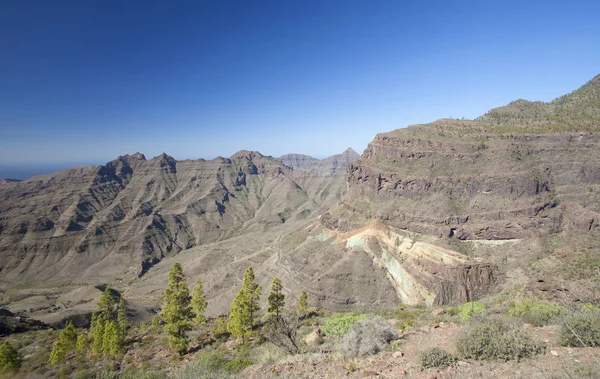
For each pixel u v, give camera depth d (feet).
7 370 142.92
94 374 132.36
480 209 338.95
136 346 175.11
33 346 196.95
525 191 330.95
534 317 61.31
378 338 59.26
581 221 282.56
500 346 44.09
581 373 34.63
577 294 68.95
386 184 420.36
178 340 148.97
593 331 42.73
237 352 123.65
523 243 295.69
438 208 354.13
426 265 300.61
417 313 173.68
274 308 186.70
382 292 300.40
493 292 254.68
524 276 196.65
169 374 73.92
